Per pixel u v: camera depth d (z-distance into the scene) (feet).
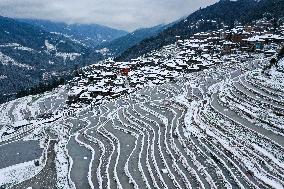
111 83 618.85
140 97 460.55
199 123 284.61
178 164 229.66
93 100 533.14
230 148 232.32
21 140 359.25
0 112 539.29
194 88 436.35
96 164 260.01
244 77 381.81
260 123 256.32
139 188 207.62
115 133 321.52
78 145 310.45
